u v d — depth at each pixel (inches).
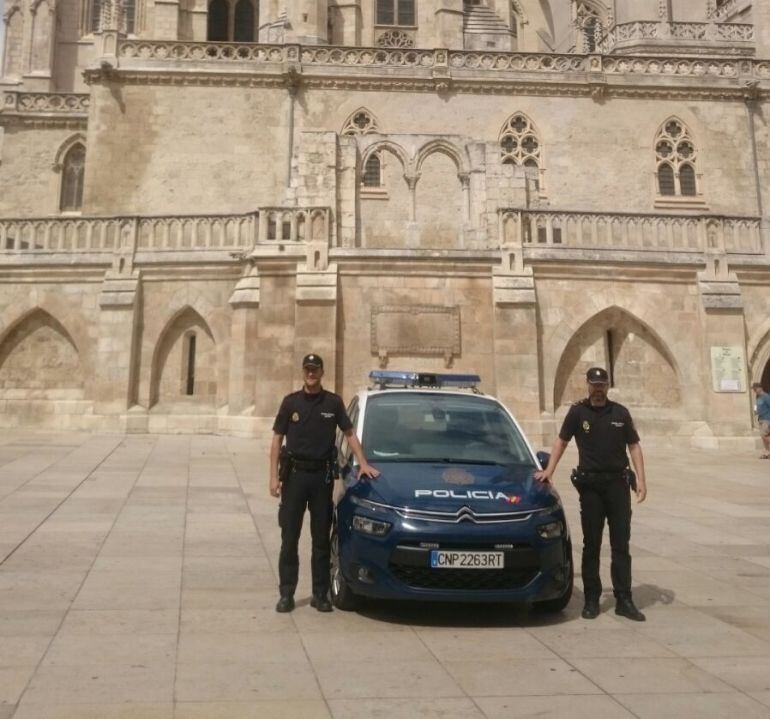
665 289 960.9
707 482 659.4
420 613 282.5
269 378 904.3
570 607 295.9
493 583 265.0
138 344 987.9
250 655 230.4
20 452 725.3
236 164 1280.8
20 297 1013.2
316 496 287.6
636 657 235.9
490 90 1330.0
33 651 227.6
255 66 1295.5
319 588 283.4
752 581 335.6
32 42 1852.9
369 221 1122.0
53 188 1508.4
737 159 1355.8
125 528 409.4
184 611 273.4
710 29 1611.7
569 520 478.0
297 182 959.0
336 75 1302.9
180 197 1267.2
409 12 1651.1
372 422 336.8
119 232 1007.6
